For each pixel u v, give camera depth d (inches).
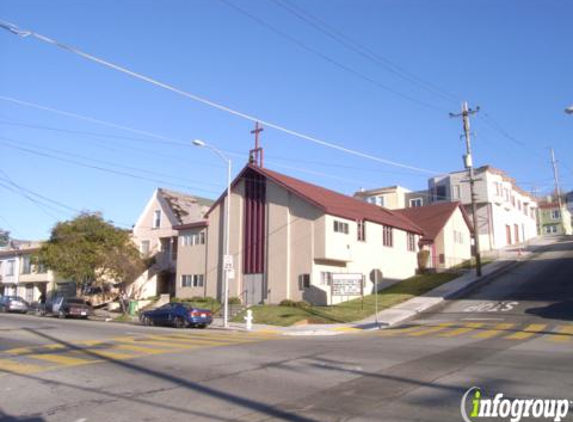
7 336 812.0
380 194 2674.7
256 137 1519.4
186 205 1968.5
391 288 1536.7
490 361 505.4
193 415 333.7
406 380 423.5
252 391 397.7
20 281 2335.1
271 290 1398.9
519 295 1214.3
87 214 1729.8
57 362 550.3
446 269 1774.1
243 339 780.0
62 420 328.8
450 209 1972.2
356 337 800.3
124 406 360.5
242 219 1509.6
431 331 827.4
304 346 658.8
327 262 1376.7
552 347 599.2
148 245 1955.0
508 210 2486.5
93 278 1704.0
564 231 3041.3
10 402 378.0
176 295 1670.8
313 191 1486.2
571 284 1272.1
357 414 325.7
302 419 318.3
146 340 754.2
